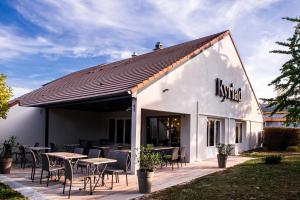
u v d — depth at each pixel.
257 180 10.52
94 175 9.49
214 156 18.11
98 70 21.59
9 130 16.91
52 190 9.09
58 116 19.08
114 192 8.91
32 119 17.91
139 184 8.86
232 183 10.09
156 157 9.23
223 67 19.42
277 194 8.57
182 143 15.72
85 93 14.52
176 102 14.37
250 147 24.50
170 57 15.98
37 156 14.66
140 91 12.20
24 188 9.30
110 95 12.20
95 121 21.31
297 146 24.03
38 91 21.86
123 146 16.16
